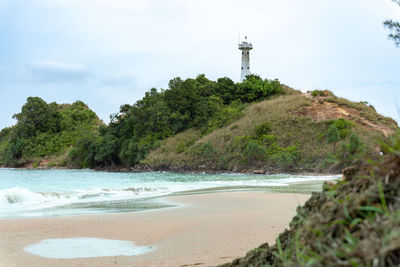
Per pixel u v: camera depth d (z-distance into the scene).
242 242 6.86
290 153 51.59
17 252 6.42
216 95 81.62
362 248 1.42
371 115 59.66
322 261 1.49
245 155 55.19
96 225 9.33
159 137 71.62
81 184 30.00
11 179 38.94
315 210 2.29
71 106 113.81
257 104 72.19
